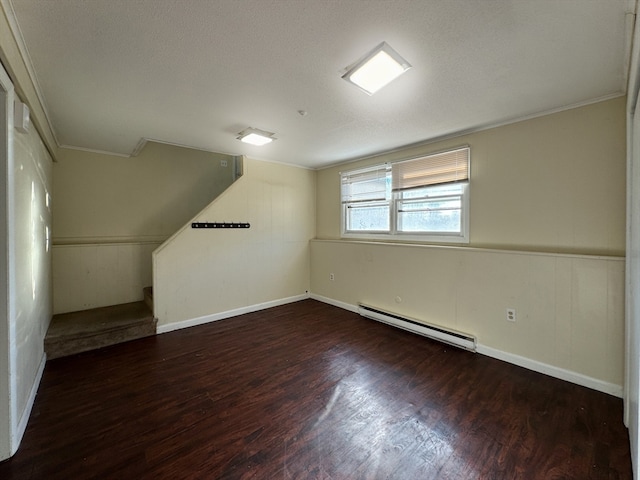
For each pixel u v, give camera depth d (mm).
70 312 3559
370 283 4000
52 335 2814
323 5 1303
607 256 2176
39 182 2494
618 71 1856
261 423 1869
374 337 3299
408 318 3412
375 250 3914
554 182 2475
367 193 4188
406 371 2523
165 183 4383
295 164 4703
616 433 1749
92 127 2877
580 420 1869
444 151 3232
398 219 3781
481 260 2844
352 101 2299
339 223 4645
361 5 1304
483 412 1962
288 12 1348
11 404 1600
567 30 1468
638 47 1312
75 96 2195
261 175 4355
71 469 1516
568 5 1300
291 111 2490
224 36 1521
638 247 1479
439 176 3303
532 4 1296
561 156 2434
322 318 3979
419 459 1578
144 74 1891
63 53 1652
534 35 1510
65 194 3588
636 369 1440
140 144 3498
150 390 2242
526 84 2031
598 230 2268
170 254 3549
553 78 1948
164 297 3500
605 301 2168
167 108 2426
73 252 3592
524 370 2521
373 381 2367
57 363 2682
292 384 2328
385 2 1286
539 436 1734
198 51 1651
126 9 1324
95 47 1604
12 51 1467
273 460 1572
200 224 3783
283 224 4641
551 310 2418
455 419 1895
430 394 2178
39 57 1687
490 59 1728
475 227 3004
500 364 2635
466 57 1707
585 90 2115
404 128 2912
